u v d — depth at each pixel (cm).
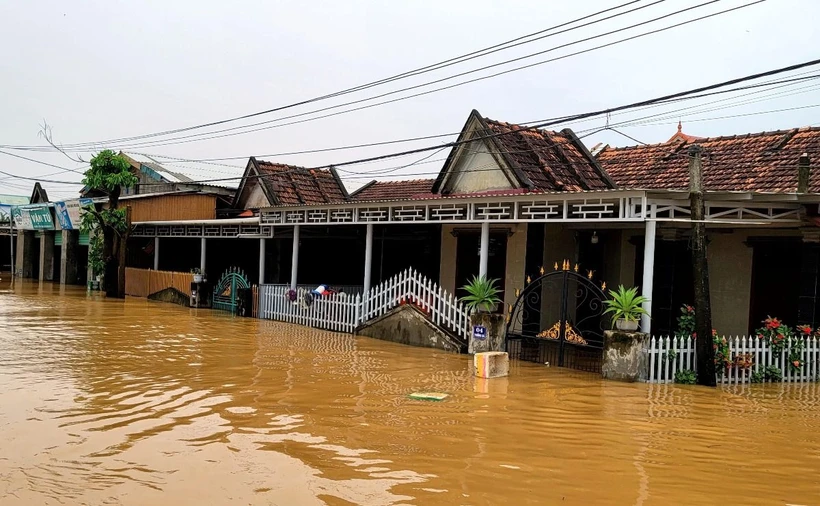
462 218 1566
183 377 1142
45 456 700
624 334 1201
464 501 597
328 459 709
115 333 1700
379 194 2795
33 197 4394
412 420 886
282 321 2130
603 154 2047
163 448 737
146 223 2889
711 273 1546
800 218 1276
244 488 619
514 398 1041
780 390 1160
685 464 723
